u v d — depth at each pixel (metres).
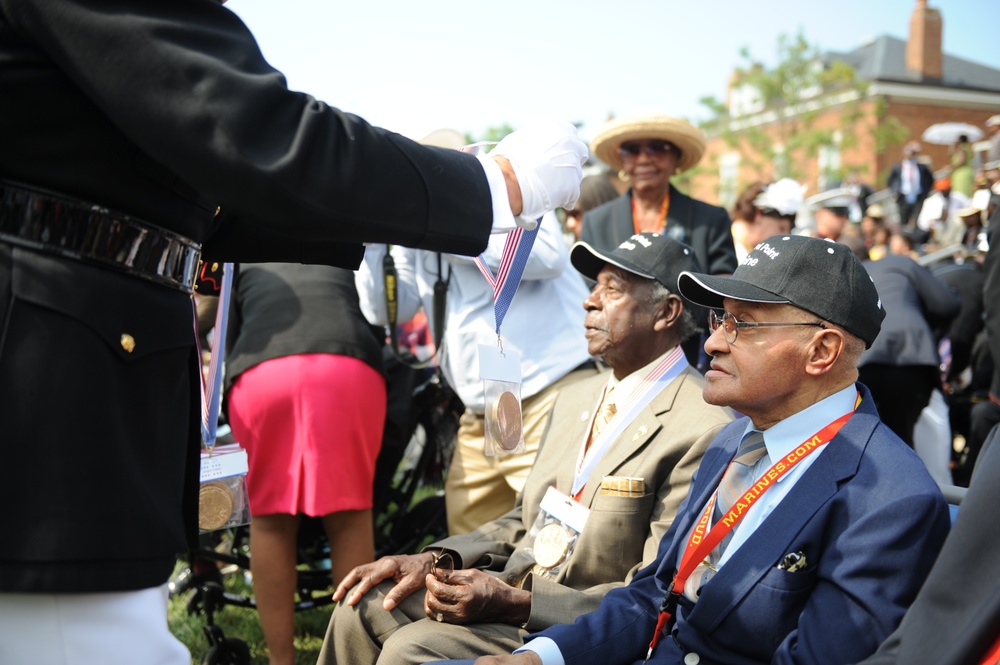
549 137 1.67
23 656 1.35
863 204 16.92
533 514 2.92
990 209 6.48
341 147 1.42
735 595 1.97
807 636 1.86
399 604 2.68
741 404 2.11
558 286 3.87
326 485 3.46
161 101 1.33
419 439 4.50
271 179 1.35
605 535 2.64
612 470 2.72
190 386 1.63
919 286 5.00
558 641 2.18
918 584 1.84
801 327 2.05
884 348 4.78
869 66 43.06
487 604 2.54
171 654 1.49
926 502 1.88
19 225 1.35
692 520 2.25
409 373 4.11
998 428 1.59
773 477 2.05
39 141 1.36
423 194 1.50
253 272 3.76
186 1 1.38
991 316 4.38
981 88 39.91
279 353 3.51
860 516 1.91
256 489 3.51
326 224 1.42
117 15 1.33
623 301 2.86
